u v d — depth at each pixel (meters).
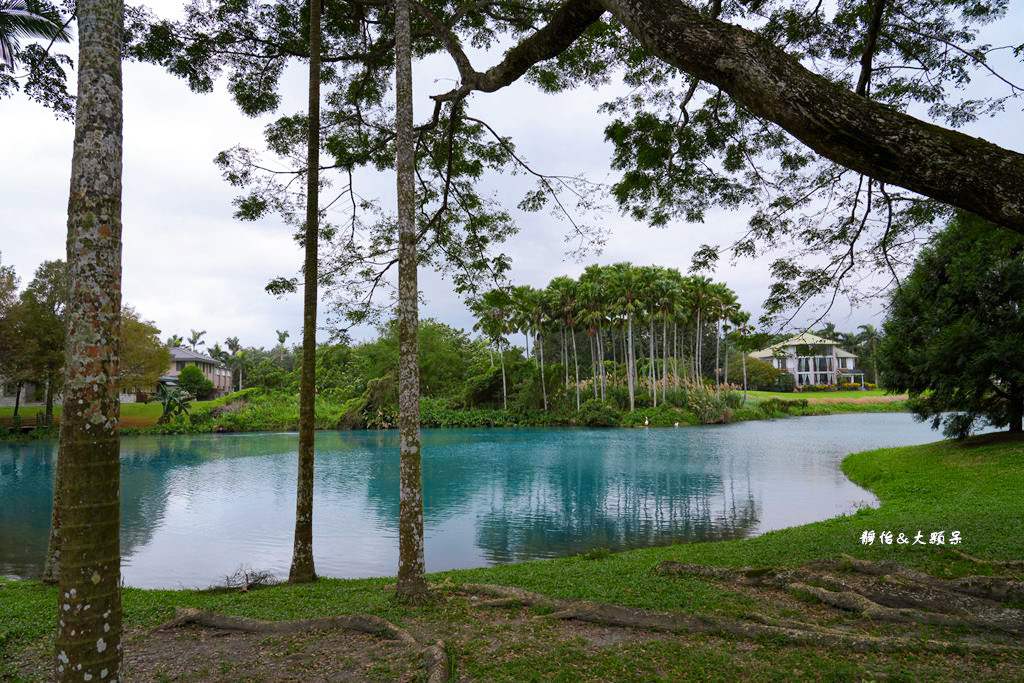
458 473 25.41
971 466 18.09
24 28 8.08
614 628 6.13
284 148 11.16
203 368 84.44
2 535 15.14
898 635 5.69
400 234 7.11
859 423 55.84
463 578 8.54
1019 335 18.98
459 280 10.83
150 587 10.55
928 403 23.30
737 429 49.19
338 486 22.72
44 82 8.03
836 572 7.68
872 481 20.30
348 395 61.94
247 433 50.47
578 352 74.94
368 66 10.61
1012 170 2.04
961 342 19.67
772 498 18.83
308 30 10.14
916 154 2.20
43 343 42.31
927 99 8.09
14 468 28.53
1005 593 6.43
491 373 61.59
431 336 62.84
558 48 4.83
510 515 16.92
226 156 9.41
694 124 9.04
